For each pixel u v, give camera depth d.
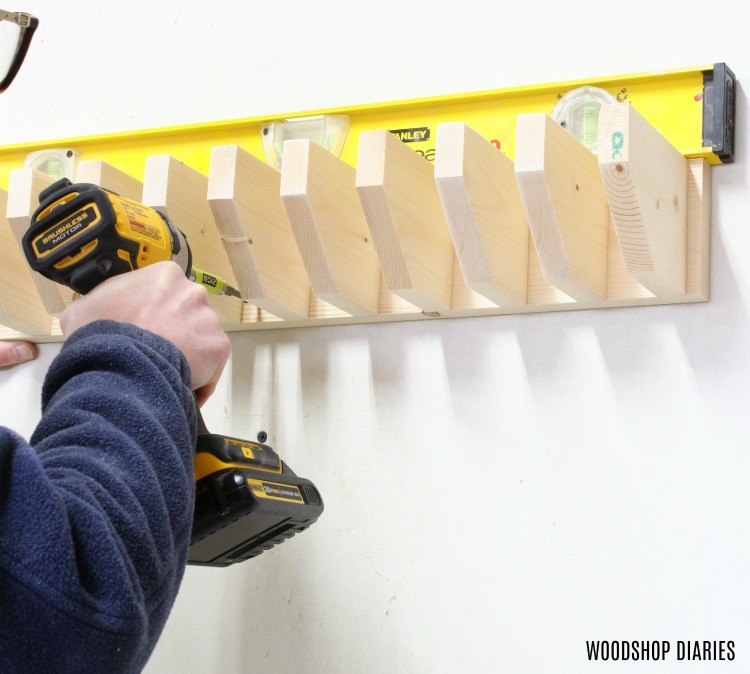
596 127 1.11
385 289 1.19
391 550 1.15
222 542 0.99
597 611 1.03
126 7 1.50
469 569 1.10
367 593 1.15
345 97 1.32
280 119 1.28
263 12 1.40
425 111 1.22
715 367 1.04
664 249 0.98
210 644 1.21
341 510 1.18
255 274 1.11
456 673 1.08
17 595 0.64
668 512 1.03
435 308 1.14
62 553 0.64
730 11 1.12
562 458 1.09
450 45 1.27
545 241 0.98
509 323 1.15
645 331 1.08
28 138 1.50
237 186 1.08
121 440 0.72
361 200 1.03
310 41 1.36
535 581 1.07
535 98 1.17
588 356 1.10
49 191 0.96
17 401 1.39
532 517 1.09
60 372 0.79
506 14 1.24
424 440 1.16
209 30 1.43
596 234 1.06
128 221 0.93
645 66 1.15
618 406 1.07
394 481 1.16
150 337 0.82
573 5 1.21
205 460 0.96
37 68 1.53
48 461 0.71
